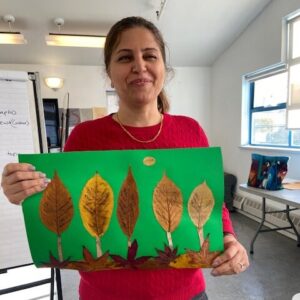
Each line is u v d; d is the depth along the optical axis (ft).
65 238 1.90
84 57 14.14
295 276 7.41
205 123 16.62
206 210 1.98
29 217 1.87
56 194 1.91
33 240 1.89
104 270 2.11
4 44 12.45
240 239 9.93
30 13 10.69
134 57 2.23
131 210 1.96
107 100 15.40
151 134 2.45
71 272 7.85
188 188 1.98
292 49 10.14
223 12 11.39
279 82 11.47
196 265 1.98
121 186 1.97
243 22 12.16
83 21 11.38
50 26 11.60
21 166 1.85
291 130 10.61
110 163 1.98
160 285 2.24
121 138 2.41
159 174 1.99
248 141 13.46
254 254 8.68
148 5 10.69
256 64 11.99
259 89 12.71
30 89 5.17
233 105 14.03
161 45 2.42
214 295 6.68
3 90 4.88
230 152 14.51
